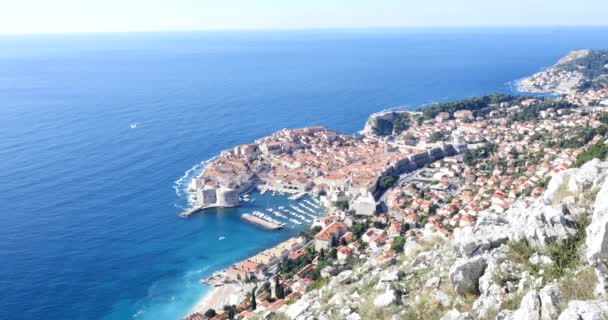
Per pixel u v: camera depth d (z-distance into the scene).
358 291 37.69
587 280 23.06
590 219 28.44
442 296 29.48
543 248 28.14
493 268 28.06
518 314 22.47
